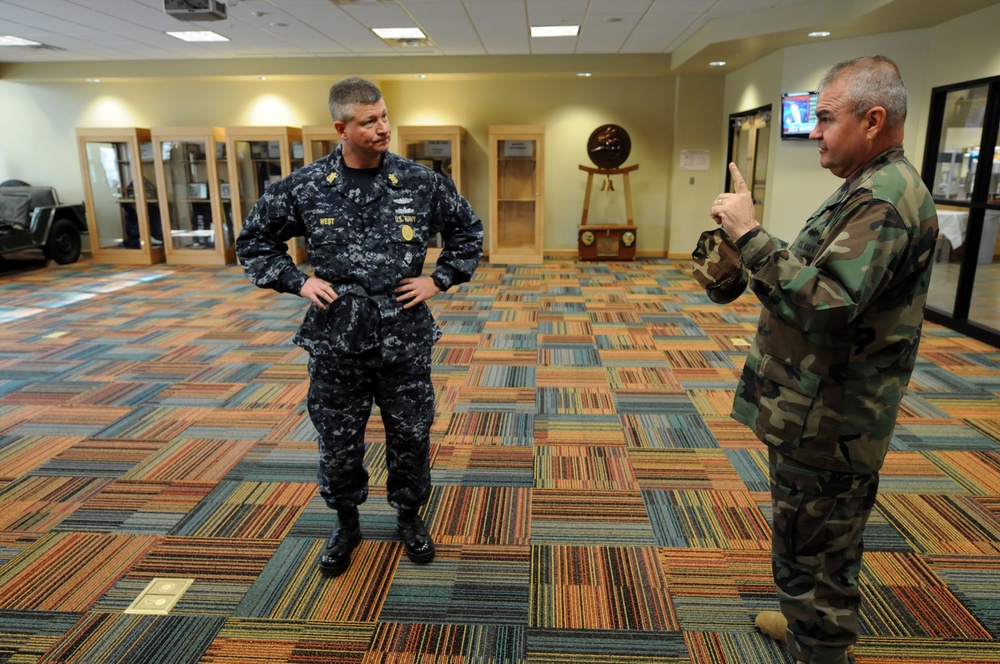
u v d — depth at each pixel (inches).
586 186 362.9
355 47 308.0
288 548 93.2
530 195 358.0
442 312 239.8
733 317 230.8
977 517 99.8
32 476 114.8
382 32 273.7
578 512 102.4
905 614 78.7
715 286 61.3
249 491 109.7
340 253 74.7
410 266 76.9
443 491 109.2
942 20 213.0
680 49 304.8
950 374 166.6
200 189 359.6
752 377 59.6
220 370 174.2
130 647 74.0
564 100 366.9
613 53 328.2
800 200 267.7
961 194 213.5
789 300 49.1
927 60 226.8
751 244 50.9
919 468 115.6
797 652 59.9
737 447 125.4
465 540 94.9
